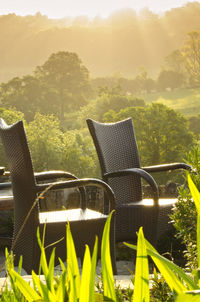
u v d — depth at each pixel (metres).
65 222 3.11
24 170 3.03
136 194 4.41
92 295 0.54
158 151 38.19
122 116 39.19
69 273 0.62
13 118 36.28
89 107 80.56
